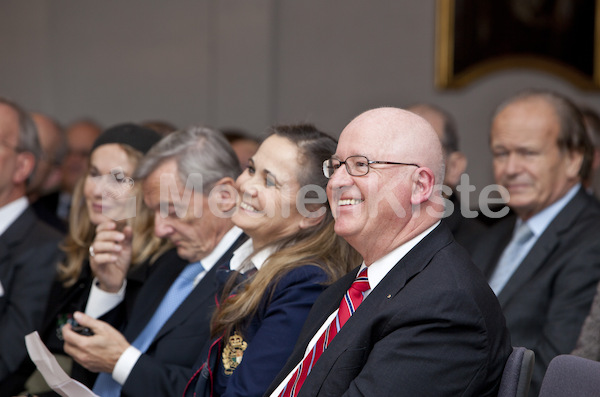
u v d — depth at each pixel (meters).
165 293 4.14
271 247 3.51
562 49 9.90
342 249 3.46
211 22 10.87
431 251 2.85
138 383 3.64
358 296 2.97
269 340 3.22
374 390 2.57
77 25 11.23
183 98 10.96
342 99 10.57
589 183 4.98
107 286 4.20
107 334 3.73
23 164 5.34
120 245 4.14
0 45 11.11
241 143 7.15
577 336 3.98
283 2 10.72
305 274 3.32
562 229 4.35
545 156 4.46
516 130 4.50
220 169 3.94
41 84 11.15
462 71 10.14
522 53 9.99
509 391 2.69
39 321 4.84
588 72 9.84
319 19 10.63
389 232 2.88
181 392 3.63
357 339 2.72
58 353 4.46
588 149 4.54
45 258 5.00
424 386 2.57
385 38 10.45
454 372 2.59
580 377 2.65
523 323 4.12
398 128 2.87
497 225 4.95
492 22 10.05
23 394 4.41
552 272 4.17
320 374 2.78
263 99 10.63
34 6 11.13
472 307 2.63
